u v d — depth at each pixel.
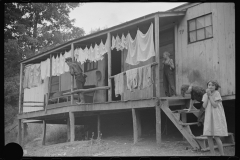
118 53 16.34
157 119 8.82
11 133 21.98
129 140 10.70
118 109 10.62
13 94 23.31
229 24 9.11
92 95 13.66
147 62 11.41
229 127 10.05
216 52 9.40
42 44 28.16
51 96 16.16
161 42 11.61
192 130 10.61
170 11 9.98
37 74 15.68
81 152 9.12
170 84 10.02
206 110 6.49
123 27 11.06
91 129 15.95
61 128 21.05
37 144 17.22
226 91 8.98
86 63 14.92
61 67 13.81
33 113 15.09
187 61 10.31
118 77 10.69
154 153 7.72
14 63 25.28
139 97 11.17
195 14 10.17
